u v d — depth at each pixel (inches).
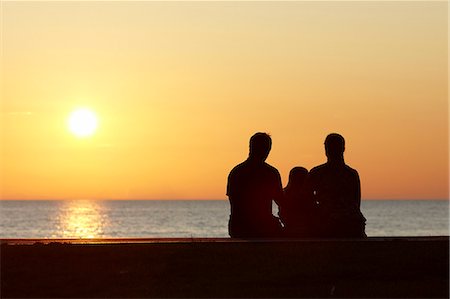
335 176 625.9
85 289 472.1
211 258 523.2
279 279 490.6
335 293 465.1
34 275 494.9
